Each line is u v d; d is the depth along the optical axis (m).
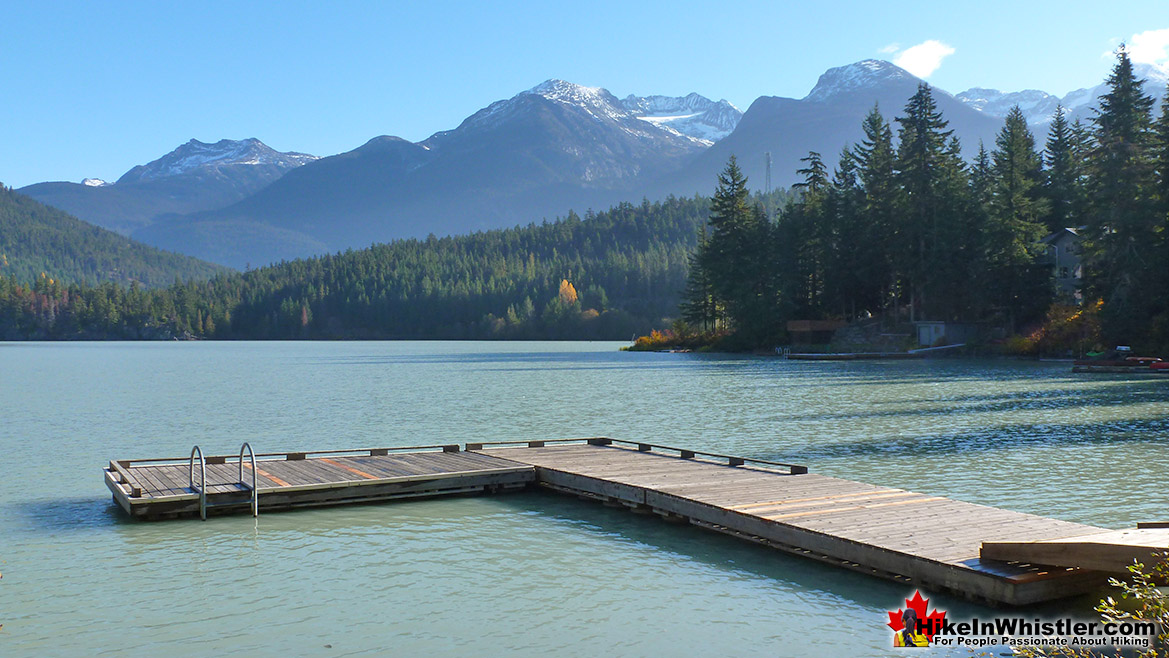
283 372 74.44
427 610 11.67
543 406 39.91
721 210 105.69
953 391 44.75
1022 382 50.28
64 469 23.23
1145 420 31.09
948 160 86.75
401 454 22.55
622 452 22.75
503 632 10.85
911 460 22.95
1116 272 68.88
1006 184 84.56
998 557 11.48
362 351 141.00
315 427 32.44
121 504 17.50
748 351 104.38
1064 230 85.56
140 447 27.44
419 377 64.25
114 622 11.26
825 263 98.31
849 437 27.66
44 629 11.00
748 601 11.87
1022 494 18.38
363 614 11.52
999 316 84.62
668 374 63.72
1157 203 66.56
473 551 14.59
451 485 19.23
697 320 116.19
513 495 19.36
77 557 14.29
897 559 12.15
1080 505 17.30
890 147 97.50
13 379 64.88
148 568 13.66
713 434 28.92
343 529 16.17
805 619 11.16
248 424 33.59
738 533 14.69
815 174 108.62
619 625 11.05
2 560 14.12
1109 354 62.66
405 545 15.02
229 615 11.52
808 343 98.06
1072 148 95.75
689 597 12.08
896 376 57.34
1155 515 16.39
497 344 184.50
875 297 99.31
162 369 81.38
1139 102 70.94
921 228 84.56
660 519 16.89
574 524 16.50
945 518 14.22
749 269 102.88
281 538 15.50
